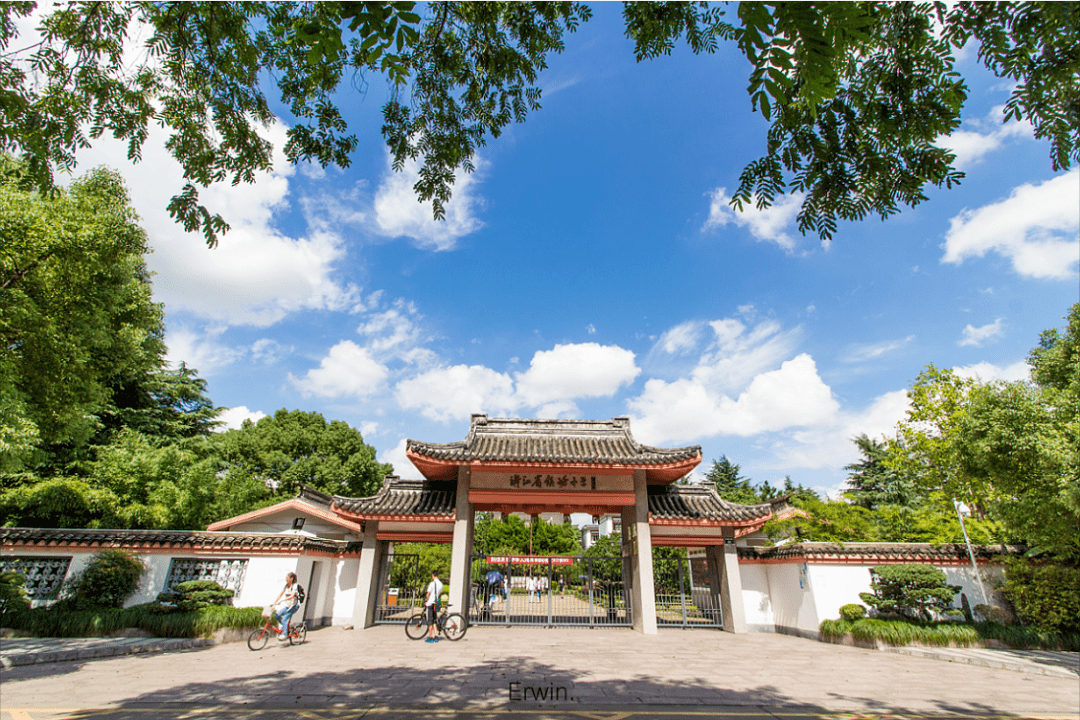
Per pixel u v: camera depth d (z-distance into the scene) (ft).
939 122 9.93
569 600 70.38
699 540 54.39
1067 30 8.51
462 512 50.85
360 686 25.59
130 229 41.14
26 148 13.91
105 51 13.98
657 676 29.12
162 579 44.55
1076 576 39.99
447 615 44.60
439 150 18.72
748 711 21.97
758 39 6.31
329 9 7.64
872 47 9.73
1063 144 9.46
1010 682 28.94
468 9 16.17
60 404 39.68
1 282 33.86
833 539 62.18
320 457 103.60
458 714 20.74
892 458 64.64
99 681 25.94
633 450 53.36
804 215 11.45
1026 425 33.83
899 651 39.75
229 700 22.45
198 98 15.49
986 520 55.26
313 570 52.16
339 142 18.15
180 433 87.56
